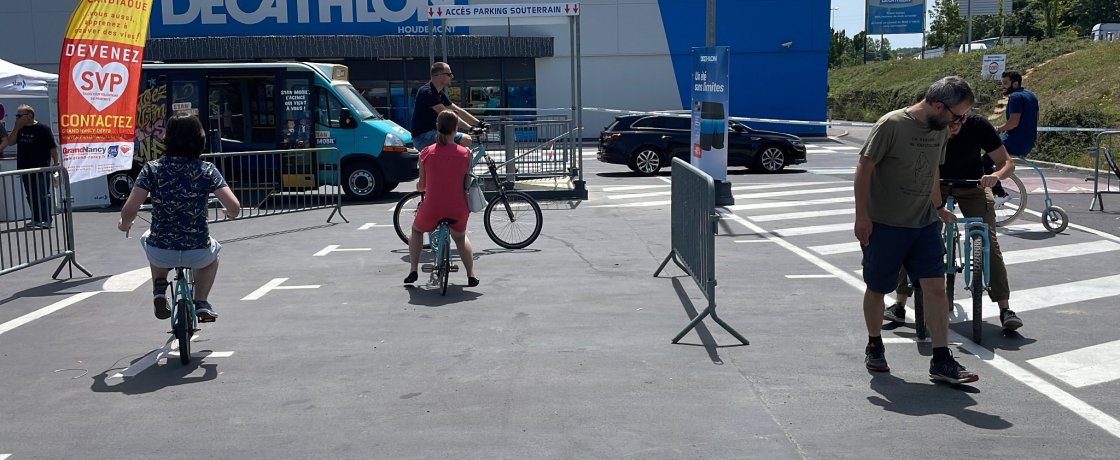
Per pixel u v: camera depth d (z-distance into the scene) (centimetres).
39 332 722
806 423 497
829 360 616
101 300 834
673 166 902
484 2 3381
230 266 988
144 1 993
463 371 598
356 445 472
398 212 1095
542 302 794
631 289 843
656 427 493
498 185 1057
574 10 1566
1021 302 781
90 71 955
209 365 622
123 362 634
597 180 1983
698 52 1440
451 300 806
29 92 1471
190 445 476
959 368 556
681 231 854
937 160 550
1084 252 1003
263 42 3216
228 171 1697
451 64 3422
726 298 805
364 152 1670
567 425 497
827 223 1250
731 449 461
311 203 1481
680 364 609
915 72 5134
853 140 3338
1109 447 460
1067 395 541
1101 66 3416
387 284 880
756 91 3512
